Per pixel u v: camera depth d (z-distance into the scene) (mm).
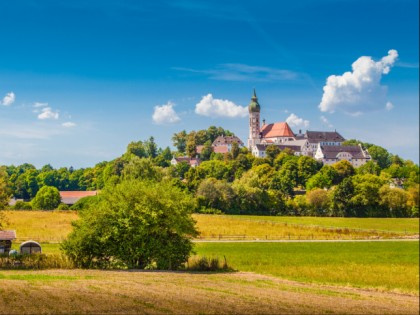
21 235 87125
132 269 54812
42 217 118750
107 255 55625
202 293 38781
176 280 46219
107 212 56156
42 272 48562
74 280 42812
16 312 28375
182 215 57750
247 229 112938
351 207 170625
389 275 60781
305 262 69625
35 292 35156
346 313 34906
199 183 184500
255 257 72375
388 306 39625
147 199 57094
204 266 58312
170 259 56812
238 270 60125
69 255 54688
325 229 117188
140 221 56125
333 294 44406
